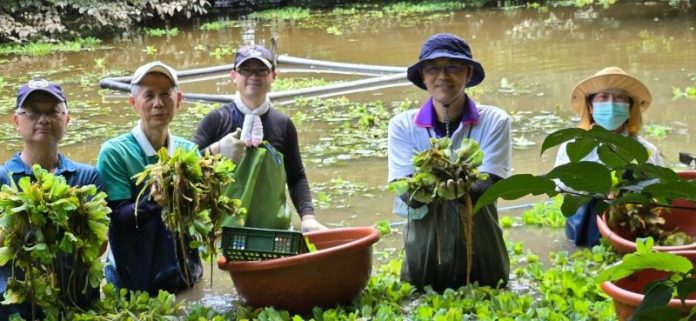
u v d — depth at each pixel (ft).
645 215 15.75
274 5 78.64
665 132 27.37
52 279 13.10
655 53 43.37
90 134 30.91
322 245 15.19
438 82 14.96
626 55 43.32
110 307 13.89
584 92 17.34
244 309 14.08
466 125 15.12
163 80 15.38
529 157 25.39
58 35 60.85
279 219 16.12
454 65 14.89
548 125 29.40
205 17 73.00
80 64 49.83
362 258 14.11
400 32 57.82
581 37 50.49
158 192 13.58
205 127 16.89
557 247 17.40
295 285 13.74
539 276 15.39
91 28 62.34
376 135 29.17
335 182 23.71
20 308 13.64
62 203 12.50
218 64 48.55
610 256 16.03
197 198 13.47
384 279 15.23
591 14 60.85
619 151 5.85
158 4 66.54
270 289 13.84
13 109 36.17
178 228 13.61
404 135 15.43
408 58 47.19
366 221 20.45
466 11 67.62
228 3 78.33
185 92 39.73
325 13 72.02
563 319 12.96
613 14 60.08
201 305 14.37
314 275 13.70
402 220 20.38
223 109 17.02
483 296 14.34
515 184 5.49
